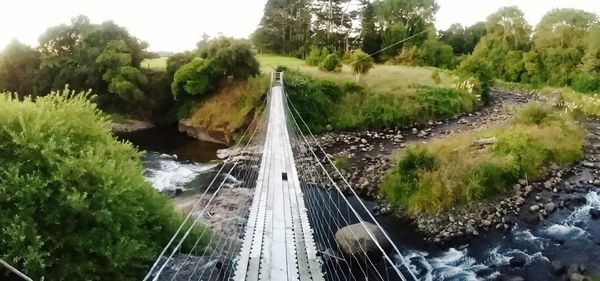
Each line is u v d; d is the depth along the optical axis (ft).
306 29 184.34
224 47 116.47
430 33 163.84
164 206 39.29
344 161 73.20
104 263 30.63
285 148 60.75
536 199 55.52
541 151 65.36
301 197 42.55
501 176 58.23
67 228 29.19
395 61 155.74
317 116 102.94
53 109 33.91
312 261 30.53
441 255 45.03
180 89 118.01
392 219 53.57
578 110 104.27
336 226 48.88
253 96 106.22
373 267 41.63
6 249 27.30
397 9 169.27
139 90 119.75
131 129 117.50
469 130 89.40
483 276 41.11
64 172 29.45
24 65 127.75
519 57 151.12
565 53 134.31
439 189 54.65
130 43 128.36
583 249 45.03
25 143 29.30
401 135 94.07
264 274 28.58
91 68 121.49
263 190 44.27
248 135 99.50
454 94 111.65
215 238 42.06
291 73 117.80
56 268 28.35
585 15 139.33
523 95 130.21
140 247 32.86
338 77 118.42
